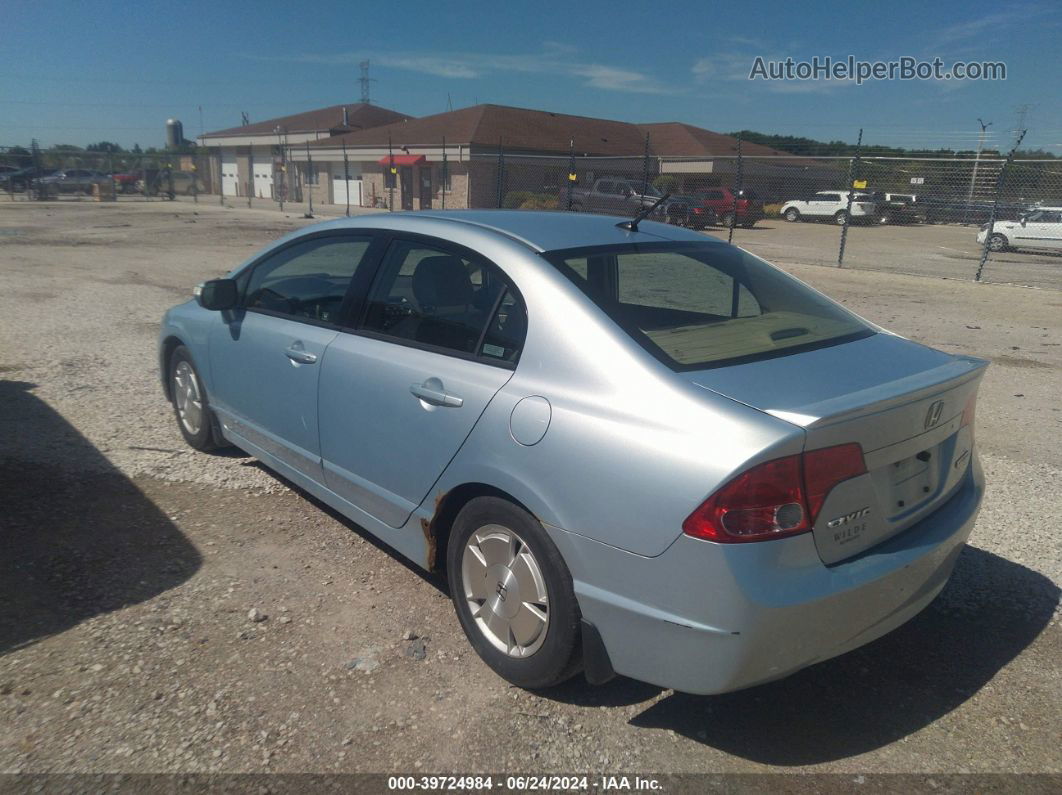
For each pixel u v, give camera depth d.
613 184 28.42
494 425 2.84
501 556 2.91
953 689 3.01
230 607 3.37
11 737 2.57
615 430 2.52
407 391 3.20
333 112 54.50
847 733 2.76
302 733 2.64
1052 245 22.64
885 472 2.61
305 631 3.22
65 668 2.92
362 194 42.44
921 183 35.53
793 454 2.32
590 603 2.59
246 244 19.53
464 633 3.23
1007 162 15.55
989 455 5.49
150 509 4.29
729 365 2.68
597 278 3.03
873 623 2.59
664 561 2.39
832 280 15.62
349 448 3.56
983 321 10.98
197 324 4.72
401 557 3.87
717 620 2.33
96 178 39.47
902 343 3.21
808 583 2.37
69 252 16.89
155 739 2.59
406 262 3.49
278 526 4.15
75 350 7.86
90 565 3.67
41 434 5.36
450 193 37.44
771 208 41.09
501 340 2.98
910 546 2.65
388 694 2.86
